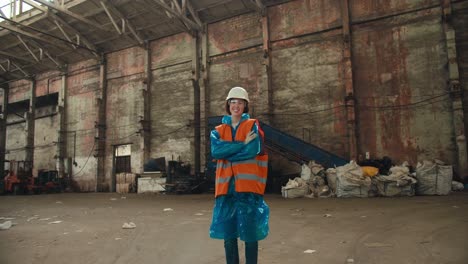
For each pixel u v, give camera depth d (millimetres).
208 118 19938
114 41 25688
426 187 12695
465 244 4359
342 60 17812
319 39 18531
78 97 28391
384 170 14859
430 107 15781
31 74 31500
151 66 24656
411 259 3744
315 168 14586
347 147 17188
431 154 15555
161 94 23984
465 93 15312
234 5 20656
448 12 15555
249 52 20641
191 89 22312
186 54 23156
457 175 14555
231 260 2518
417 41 16297
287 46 19391
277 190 17000
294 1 19344
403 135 16188
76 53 27391
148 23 23312
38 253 4691
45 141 30234
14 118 33156
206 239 5367
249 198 2488
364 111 17078
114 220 8227
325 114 17969
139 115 24547
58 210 11398
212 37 22031
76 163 27469
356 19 17641
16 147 32469
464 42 15547
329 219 7148
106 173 25797
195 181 19609
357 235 5258
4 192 25203
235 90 2703
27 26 21984
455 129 14977
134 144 24672
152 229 6598
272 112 19266
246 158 2475
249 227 2432
